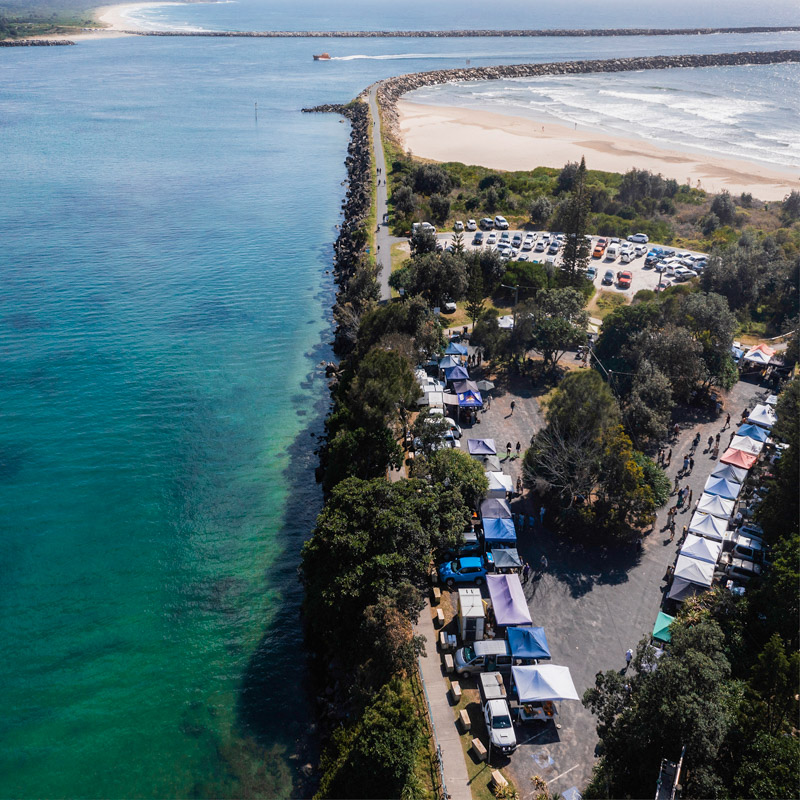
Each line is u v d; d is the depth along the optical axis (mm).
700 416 73562
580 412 57875
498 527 54250
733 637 42500
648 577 52281
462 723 40625
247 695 46969
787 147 197875
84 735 44312
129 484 68438
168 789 40969
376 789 35469
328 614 45625
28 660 49688
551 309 83438
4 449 73188
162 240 138000
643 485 56062
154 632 52125
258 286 117812
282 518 64188
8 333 98125
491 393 78188
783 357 80688
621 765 34188
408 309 81000
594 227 133875
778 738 33562
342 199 169500
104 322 102625
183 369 90125
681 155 191125
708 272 98375
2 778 41656
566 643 46250
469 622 44594
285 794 40312
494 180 157250
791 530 50875
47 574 57500
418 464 58000
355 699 40906
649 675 35375
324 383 87812
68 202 160000
